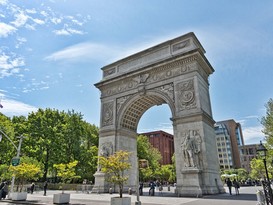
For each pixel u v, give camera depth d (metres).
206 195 25.86
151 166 77.44
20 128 53.47
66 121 59.34
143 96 36.56
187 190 26.61
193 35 34.56
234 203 18.48
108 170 18.31
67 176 23.67
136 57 39.78
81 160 55.50
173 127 31.27
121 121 38.09
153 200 22.80
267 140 37.44
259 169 72.25
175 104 32.22
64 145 55.94
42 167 50.97
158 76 35.56
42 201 22.97
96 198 25.70
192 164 27.41
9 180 38.22
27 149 51.19
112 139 37.28
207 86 36.16
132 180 37.53
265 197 15.51
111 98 40.41
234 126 155.88
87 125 63.66
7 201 23.94
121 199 15.73
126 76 38.84
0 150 44.25
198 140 28.48
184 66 33.25
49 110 58.00
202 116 29.34
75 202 21.23
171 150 137.88
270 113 35.38
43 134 54.28
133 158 39.03
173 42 35.97
